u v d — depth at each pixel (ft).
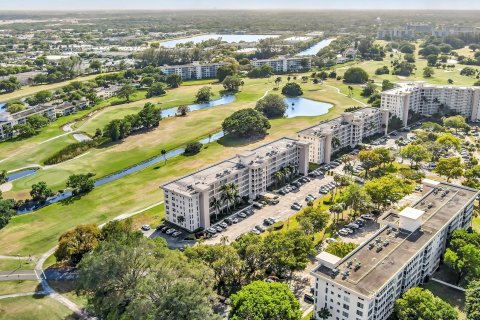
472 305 622.13
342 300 619.26
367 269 649.20
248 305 596.70
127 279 654.53
